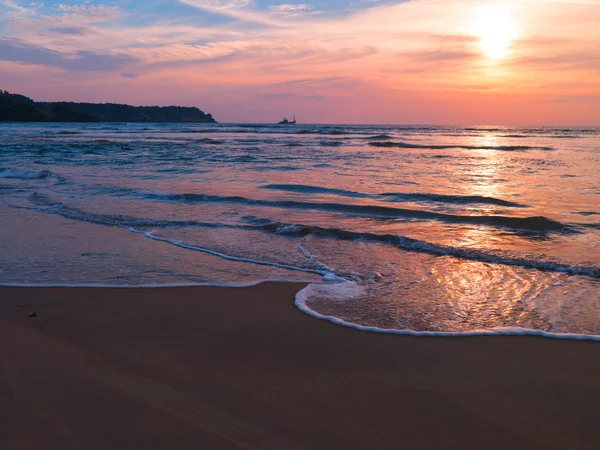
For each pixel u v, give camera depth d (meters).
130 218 9.70
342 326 4.52
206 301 5.24
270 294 5.49
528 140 43.38
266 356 3.83
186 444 2.61
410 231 8.71
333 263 6.76
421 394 3.22
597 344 4.09
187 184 14.73
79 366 3.59
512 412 3.00
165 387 3.27
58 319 4.65
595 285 5.68
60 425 2.77
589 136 52.31
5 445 2.58
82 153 26.33
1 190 13.59
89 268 6.47
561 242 7.80
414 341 4.16
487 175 17.06
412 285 5.78
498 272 6.26
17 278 6.00
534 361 3.76
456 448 2.63
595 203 11.45
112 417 2.87
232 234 8.49
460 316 4.78
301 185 14.18
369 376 3.49
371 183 15.02
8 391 3.17
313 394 3.20
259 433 2.73
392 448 2.61
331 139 43.72
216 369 3.58
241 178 16.17
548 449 2.63
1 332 4.28
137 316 4.76
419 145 34.44
